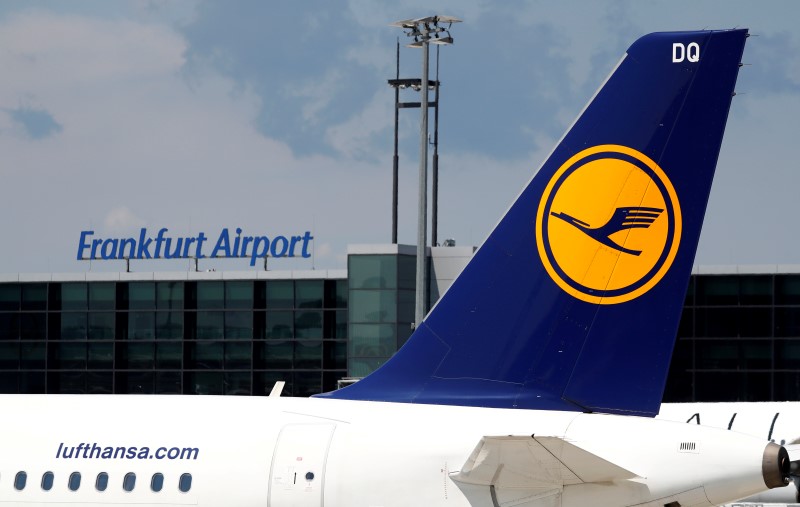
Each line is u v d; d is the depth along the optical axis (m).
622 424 36.62
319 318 132.25
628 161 37.81
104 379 137.88
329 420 38.66
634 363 37.56
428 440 37.44
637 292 37.62
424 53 85.25
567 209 38.16
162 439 39.09
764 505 76.25
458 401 38.72
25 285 140.50
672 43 37.81
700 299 127.12
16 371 140.25
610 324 37.75
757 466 35.22
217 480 38.00
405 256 123.88
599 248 37.84
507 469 35.22
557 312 38.19
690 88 37.62
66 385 139.12
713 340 126.81
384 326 123.00
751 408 79.38
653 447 35.91
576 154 38.16
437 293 124.44
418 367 39.47
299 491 37.47
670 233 37.50
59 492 38.78
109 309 138.12
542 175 38.47
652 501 35.56
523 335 38.41
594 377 37.81
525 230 38.56
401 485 37.03
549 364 38.12
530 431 36.91
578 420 37.00
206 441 38.75
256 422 39.00
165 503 38.03
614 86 38.06
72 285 139.25
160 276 136.75
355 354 123.88
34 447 39.69
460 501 36.53
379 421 38.28
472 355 38.88
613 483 35.62
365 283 123.75
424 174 84.25
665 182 37.56
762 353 125.56
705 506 35.69
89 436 39.66
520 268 38.59
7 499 38.94
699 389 127.00
